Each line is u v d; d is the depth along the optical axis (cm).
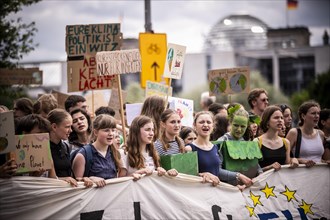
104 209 744
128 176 770
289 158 932
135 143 788
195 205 816
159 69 1173
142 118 788
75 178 762
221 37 7794
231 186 860
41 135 708
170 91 1015
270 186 902
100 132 768
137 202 768
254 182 888
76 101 947
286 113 1036
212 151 851
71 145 854
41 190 703
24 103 936
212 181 833
